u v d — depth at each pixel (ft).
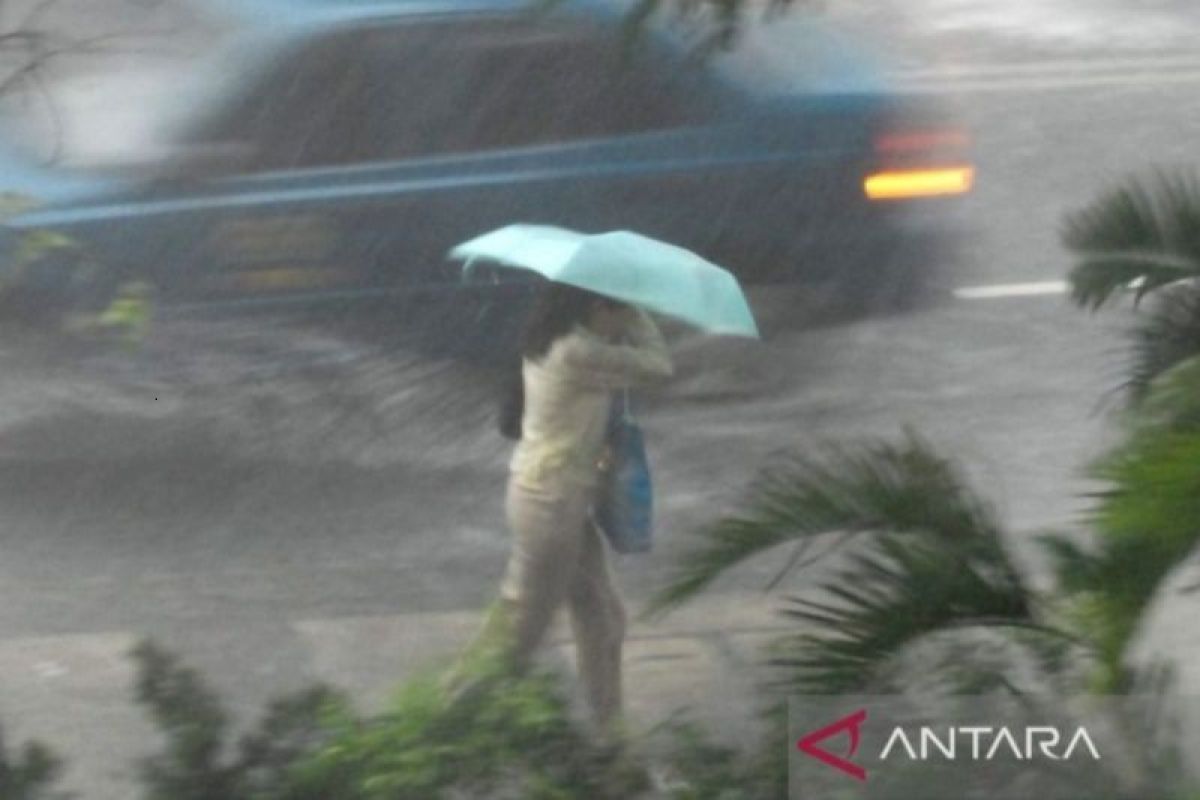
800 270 101.65
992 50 176.86
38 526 91.61
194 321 97.45
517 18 97.81
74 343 96.48
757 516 51.31
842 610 49.55
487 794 54.03
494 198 98.22
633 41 67.56
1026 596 48.26
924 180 104.22
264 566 87.97
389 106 98.12
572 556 66.69
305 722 56.39
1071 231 67.82
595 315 65.51
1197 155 150.10
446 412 98.22
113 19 96.89
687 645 72.13
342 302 98.32
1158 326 65.31
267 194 97.45
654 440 97.25
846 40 108.58
